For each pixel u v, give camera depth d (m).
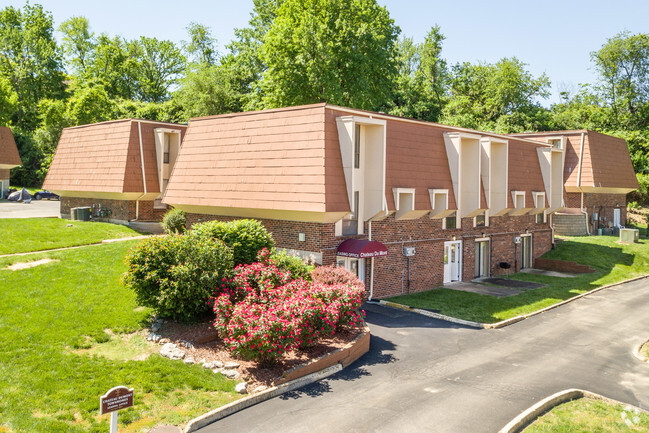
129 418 10.55
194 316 16.02
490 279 31.14
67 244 25.00
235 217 24.59
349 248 21.44
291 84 39.97
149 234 30.45
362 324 17.66
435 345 17.92
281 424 11.05
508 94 65.94
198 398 11.74
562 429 11.63
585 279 32.09
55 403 10.73
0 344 13.08
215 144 25.52
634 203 58.66
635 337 20.22
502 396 13.41
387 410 12.09
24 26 70.56
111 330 14.90
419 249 26.45
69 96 70.06
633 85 68.69
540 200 34.59
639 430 11.72
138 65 74.56
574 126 71.06
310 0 41.59
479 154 28.14
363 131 23.20
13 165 50.03
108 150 34.06
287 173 21.86
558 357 17.31
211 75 55.94
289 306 13.85
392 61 44.09
